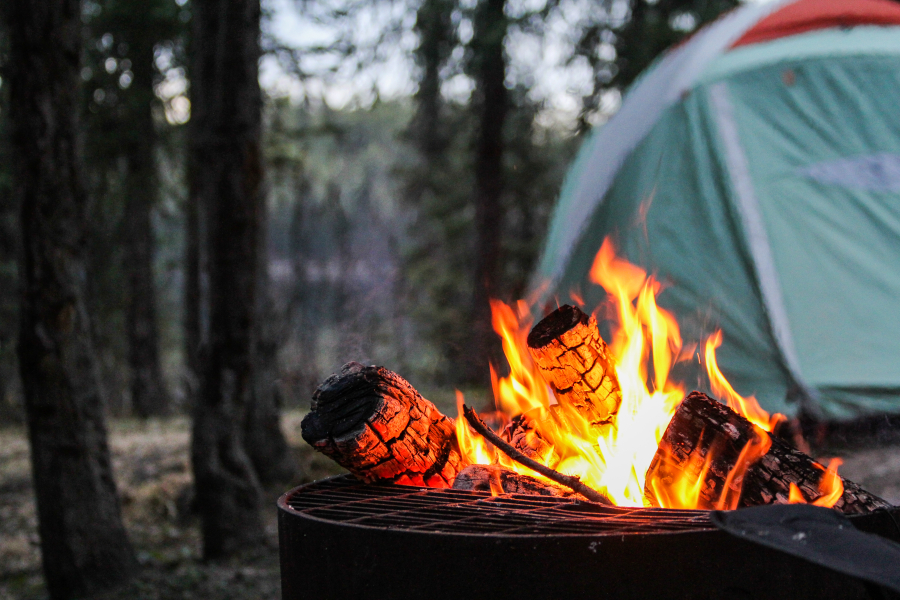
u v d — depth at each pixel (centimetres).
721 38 652
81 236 412
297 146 1258
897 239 564
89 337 421
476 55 1159
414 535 155
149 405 1277
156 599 403
